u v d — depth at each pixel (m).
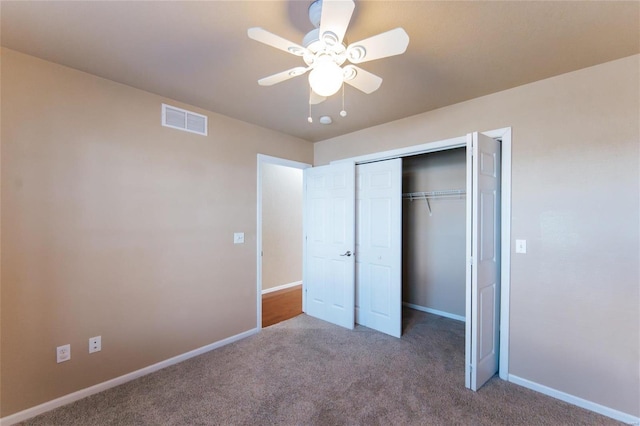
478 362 2.18
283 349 2.84
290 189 5.50
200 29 1.61
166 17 1.51
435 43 1.72
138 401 2.04
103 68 2.04
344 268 3.41
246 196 3.17
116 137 2.25
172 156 2.57
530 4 1.40
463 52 1.81
